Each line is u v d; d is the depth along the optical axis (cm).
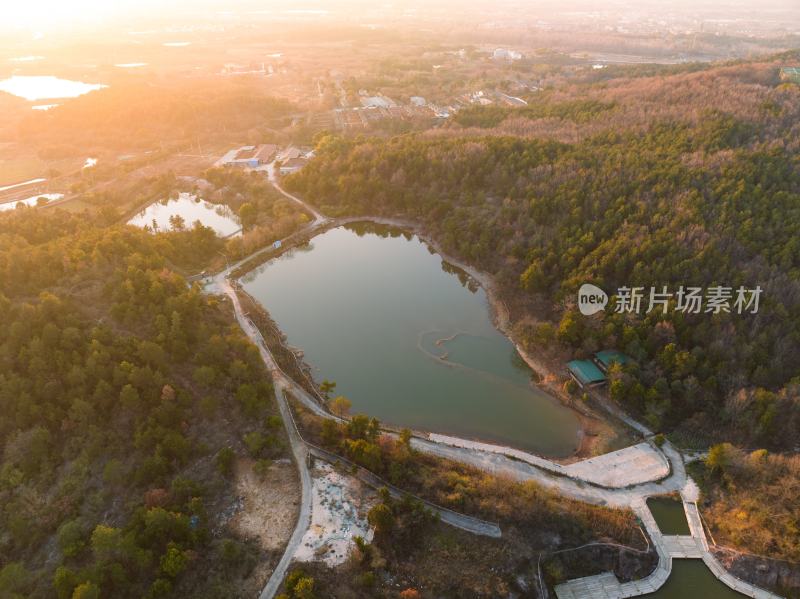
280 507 7844
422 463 8700
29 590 6719
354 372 11288
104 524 7575
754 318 10362
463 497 7875
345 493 8069
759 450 8431
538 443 9531
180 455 8375
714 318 10350
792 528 7381
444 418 10050
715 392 9650
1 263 11281
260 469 8306
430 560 7144
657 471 8725
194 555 6950
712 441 9206
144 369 9112
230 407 9469
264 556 7131
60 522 7619
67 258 11844
